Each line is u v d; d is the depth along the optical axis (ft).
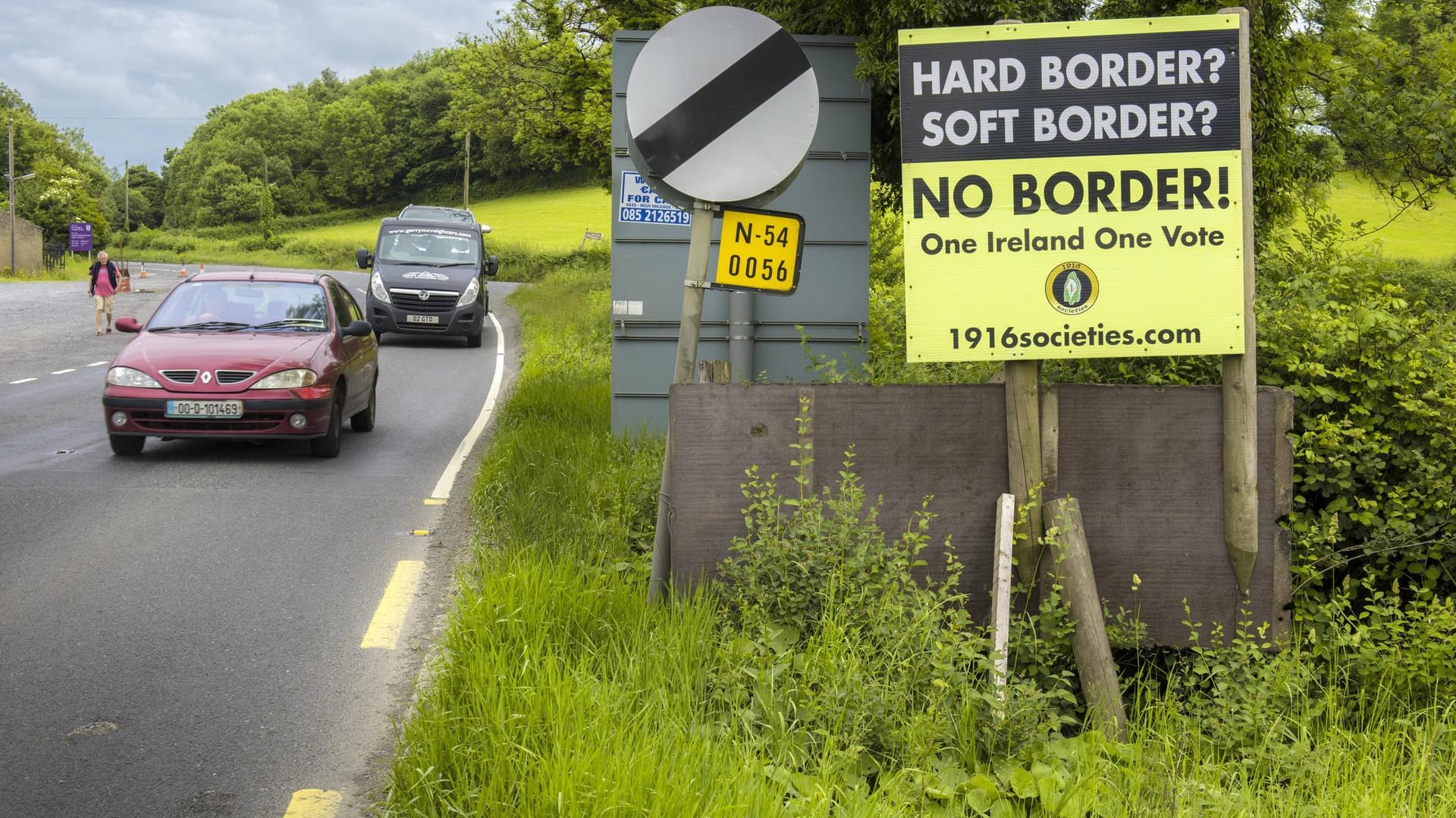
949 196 17.21
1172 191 17.13
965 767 14.06
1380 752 14.92
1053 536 16.84
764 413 18.02
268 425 37.32
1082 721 16.56
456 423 48.73
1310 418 21.01
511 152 475.72
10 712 16.76
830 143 34.86
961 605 17.20
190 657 19.25
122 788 14.43
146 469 36.09
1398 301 21.36
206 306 41.55
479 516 28.78
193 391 36.81
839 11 34.60
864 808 12.16
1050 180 17.16
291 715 16.89
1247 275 17.16
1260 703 15.46
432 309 86.02
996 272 17.22
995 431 17.95
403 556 25.91
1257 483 17.60
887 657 15.67
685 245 35.81
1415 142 40.70
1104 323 17.21
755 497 18.02
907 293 17.24
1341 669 17.78
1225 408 17.54
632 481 28.02
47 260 261.24
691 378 17.97
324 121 507.71
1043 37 17.10
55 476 34.55
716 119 17.13
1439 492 19.67
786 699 14.75
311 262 345.31
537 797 11.88
